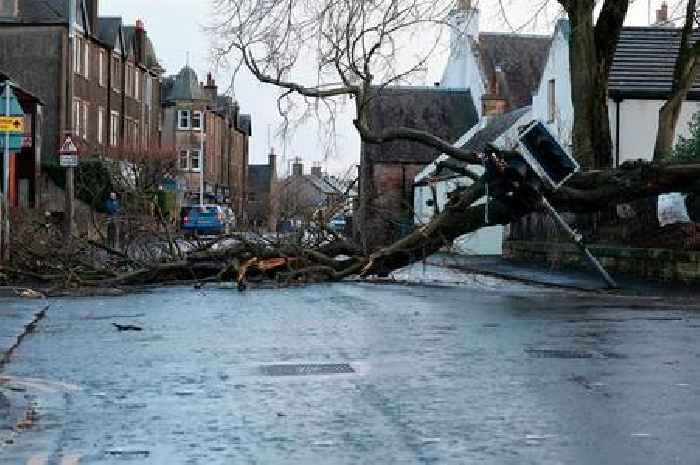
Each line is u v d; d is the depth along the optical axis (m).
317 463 5.79
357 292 18.91
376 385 8.40
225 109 96.38
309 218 21.42
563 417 7.02
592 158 26.16
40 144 47.72
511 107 59.91
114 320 13.53
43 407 7.48
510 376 8.79
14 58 51.75
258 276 20.98
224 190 85.12
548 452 5.99
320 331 12.30
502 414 7.14
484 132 51.75
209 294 18.23
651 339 11.25
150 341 11.32
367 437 6.45
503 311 14.83
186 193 80.88
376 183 58.03
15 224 21.00
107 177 37.22
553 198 20.75
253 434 6.57
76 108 53.44
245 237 21.50
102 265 20.88
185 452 6.08
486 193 19.70
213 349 10.67
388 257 20.92
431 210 51.78
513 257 34.72
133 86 65.62
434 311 14.85
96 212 33.47
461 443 6.26
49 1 52.59
